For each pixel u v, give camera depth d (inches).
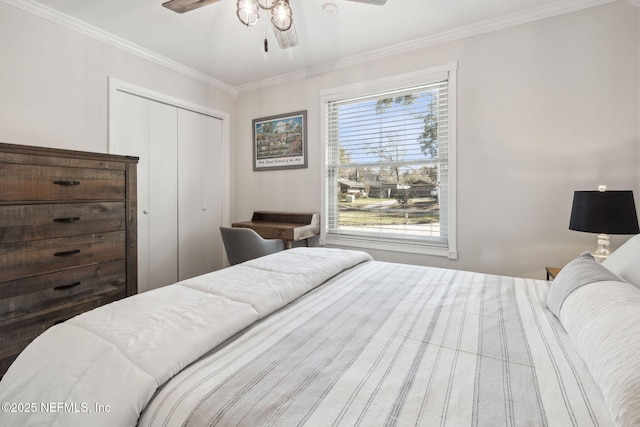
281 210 132.3
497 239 91.0
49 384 28.6
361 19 87.7
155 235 113.0
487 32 90.5
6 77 76.4
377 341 35.0
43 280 65.0
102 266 75.2
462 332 37.3
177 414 24.3
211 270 134.6
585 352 28.9
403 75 103.2
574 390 26.1
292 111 128.1
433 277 60.8
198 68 121.0
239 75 128.1
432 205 102.3
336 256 69.4
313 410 23.7
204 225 131.3
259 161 137.5
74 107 89.1
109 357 29.2
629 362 22.9
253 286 47.9
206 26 91.6
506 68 88.4
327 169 120.9
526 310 44.4
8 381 31.0
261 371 28.9
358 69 112.1
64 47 86.7
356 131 115.0
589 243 80.3
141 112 107.5
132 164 81.9
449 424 22.3
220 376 28.1
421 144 103.5
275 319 41.1
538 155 85.1
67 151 68.2
